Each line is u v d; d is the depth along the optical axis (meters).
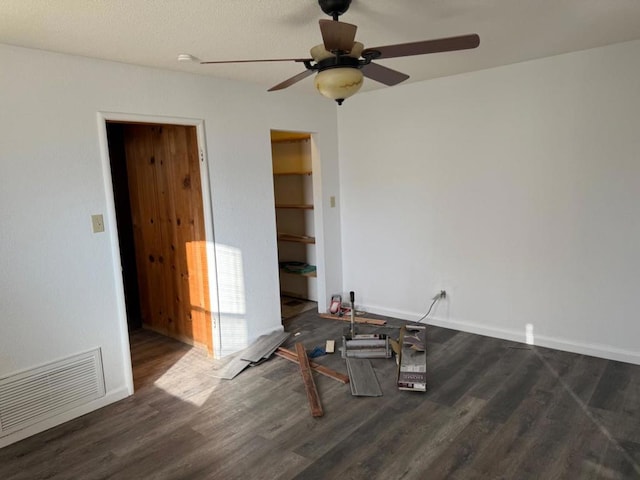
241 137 3.80
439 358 3.58
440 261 4.23
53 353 2.79
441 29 2.59
